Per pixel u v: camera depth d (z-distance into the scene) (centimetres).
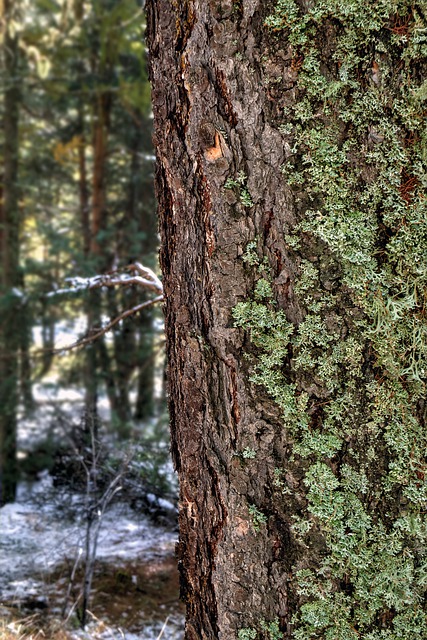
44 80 804
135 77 845
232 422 103
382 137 94
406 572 97
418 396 97
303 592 100
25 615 364
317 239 96
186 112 102
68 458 571
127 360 855
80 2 806
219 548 106
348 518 98
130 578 435
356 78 93
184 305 108
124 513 541
